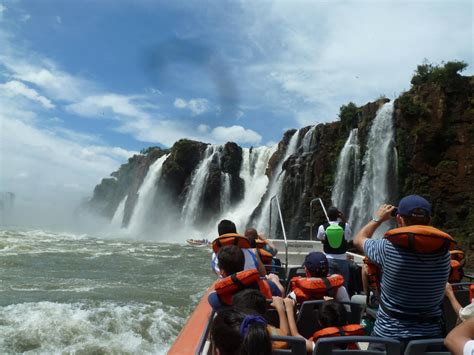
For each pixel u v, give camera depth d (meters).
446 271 3.57
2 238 43.25
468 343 2.12
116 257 33.78
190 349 3.56
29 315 14.38
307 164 47.44
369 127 42.19
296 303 5.09
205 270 28.55
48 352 11.76
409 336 3.51
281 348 3.68
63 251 35.09
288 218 47.62
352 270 7.79
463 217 35.69
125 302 17.36
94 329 13.65
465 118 37.19
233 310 2.51
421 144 37.72
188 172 70.69
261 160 66.94
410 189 37.97
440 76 38.41
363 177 41.44
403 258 3.52
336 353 3.35
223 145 69.56
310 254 5.20
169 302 18.03
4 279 21.36
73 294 18.42
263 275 5.33
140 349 12.57
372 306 5.39
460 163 36.56
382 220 4.04
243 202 66.06
